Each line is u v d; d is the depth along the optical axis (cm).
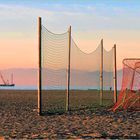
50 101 3030
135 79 2294
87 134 1200
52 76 2689
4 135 1197
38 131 1295
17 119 1683
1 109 2214
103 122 1528
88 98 3512
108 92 5284
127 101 2145
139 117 1698
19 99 3350
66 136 1153
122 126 1402
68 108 2114
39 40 1892
